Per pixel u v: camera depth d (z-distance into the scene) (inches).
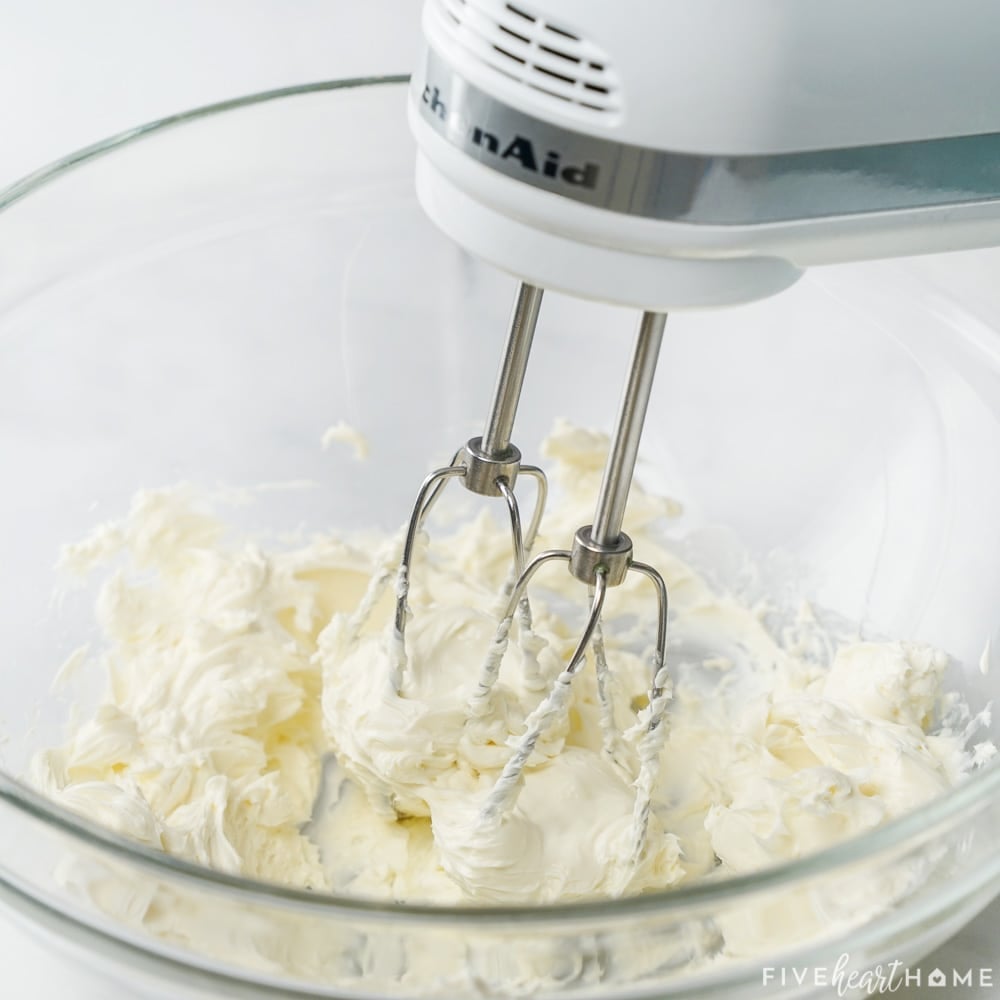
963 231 25.9
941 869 27.5
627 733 30.4
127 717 32.1
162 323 34.7
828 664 34.0
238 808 31.4
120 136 33.2
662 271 25.2
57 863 27.0
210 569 34.2
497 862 29.9
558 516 35.8
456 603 34.3
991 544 32.3
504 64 24.8
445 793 31.0
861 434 34.1
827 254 25.6
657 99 24.5
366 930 26.0
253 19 45.0
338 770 32.8
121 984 28.4
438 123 25.4
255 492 35.6
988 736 31.7
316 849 31.9
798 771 31.8
